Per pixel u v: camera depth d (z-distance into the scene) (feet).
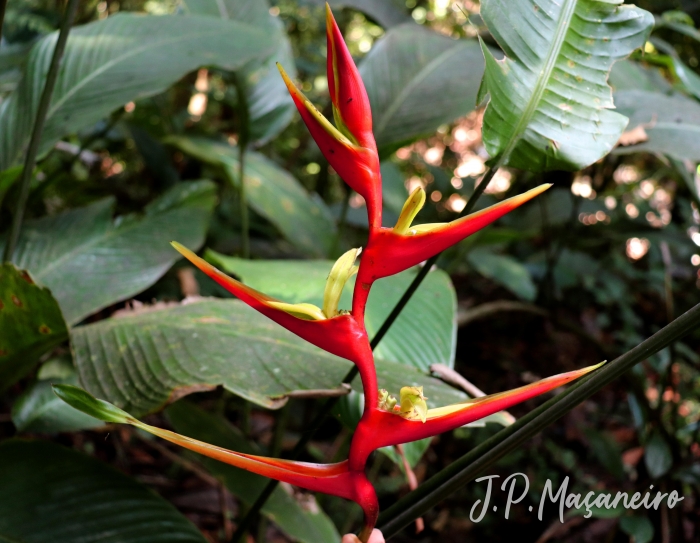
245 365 2.86
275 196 6.55
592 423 8.04
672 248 11.02
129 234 4.67
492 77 2.44
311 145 10.02
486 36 6.15
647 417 5.34
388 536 2.48
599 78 2.52
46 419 3.69
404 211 1.80
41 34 7.29
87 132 8.14
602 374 2.15
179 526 3.25
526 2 2.53
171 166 7.58
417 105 5.20
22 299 2.71
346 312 1.90
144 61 4.40
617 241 10.07
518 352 9.75
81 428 3.71
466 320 6.13
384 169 8.66
